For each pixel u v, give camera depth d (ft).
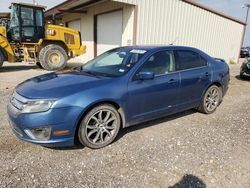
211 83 15.40
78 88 10.01
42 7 34.47
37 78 11.95
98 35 45.14
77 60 54.03
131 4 33.76
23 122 9.33
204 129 13.17
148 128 13.06
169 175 8.78
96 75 11.68
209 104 15.83
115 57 13.32
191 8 41.88
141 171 8.98
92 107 10.17
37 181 8.19
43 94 9.50
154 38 37.68
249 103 19.15
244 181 8.56
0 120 13.34
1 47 31.60
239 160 9.96
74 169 8.98
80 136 10.14
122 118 11.35
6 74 29.96
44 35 35.22
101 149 10.61
